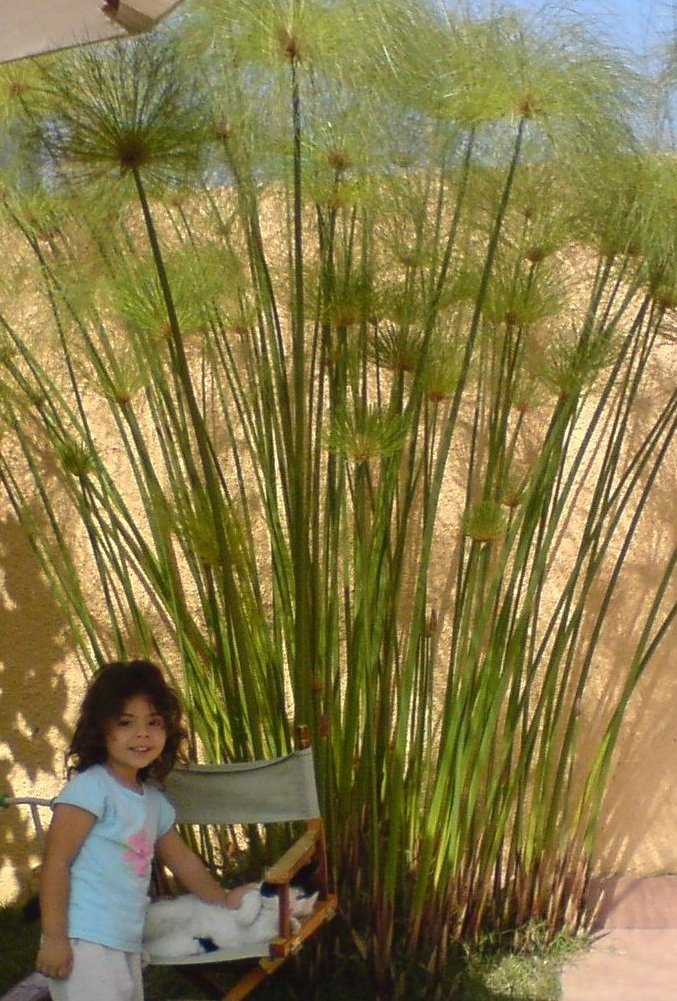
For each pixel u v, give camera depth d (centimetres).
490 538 270
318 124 241
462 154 255
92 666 308
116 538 300
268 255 311
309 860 244
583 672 304
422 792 307
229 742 299
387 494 271
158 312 253
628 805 368
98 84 221
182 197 283
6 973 328
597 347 272
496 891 314
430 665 289
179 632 296
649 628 308
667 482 360
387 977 285
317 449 260
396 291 267
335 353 265
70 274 275
